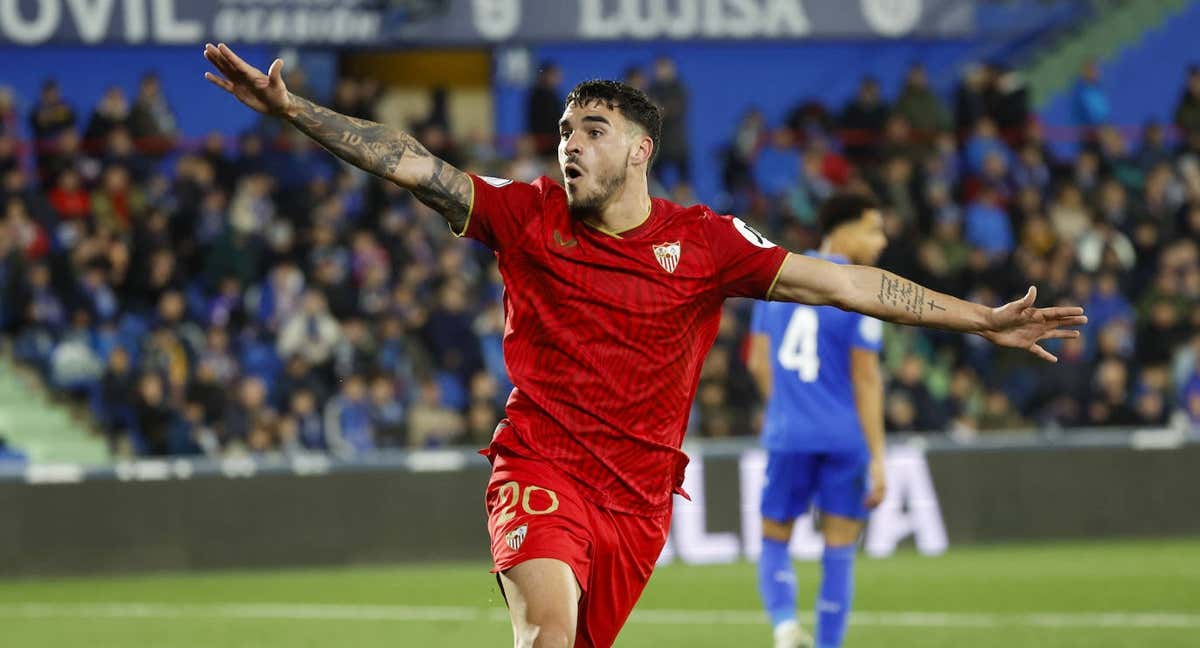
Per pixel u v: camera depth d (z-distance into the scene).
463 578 21.44
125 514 22.36
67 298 26.94
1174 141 35.00
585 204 8.07
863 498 12.78
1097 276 29.56
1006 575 20.84
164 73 33.53
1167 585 19.58
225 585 20.94
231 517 22.70
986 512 24.61
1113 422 27.52
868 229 12.88
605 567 8.27
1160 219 31.69
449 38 31.92
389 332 26.11
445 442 25.30
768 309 13.15
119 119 29.95
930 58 36.78
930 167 31.53
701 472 23.52
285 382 25.14
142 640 15.98
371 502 23.11
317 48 32.53
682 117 31.00
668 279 8.13
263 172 29.50
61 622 17.38
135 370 25.72
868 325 12.55
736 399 26.05
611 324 8.10
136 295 27.28
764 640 15.53
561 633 7.66
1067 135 34.19
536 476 8.15
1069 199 31.48
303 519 22.91
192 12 30.98
